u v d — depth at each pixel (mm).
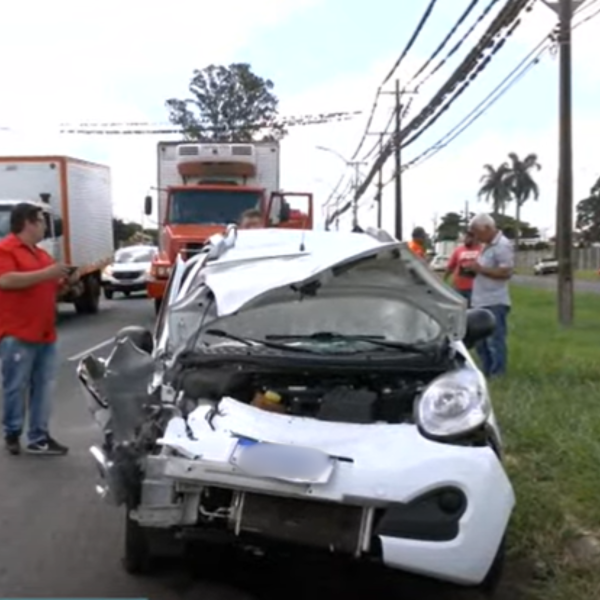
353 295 5543
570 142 20016
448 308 5477
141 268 27766
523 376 10719
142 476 4727
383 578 5273
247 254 5637
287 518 4562
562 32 19703
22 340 7930
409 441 4652
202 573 5320
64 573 5312
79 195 21812
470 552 4449
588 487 6113
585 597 4789
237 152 20000
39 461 7891
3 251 7805
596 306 28438
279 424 4824
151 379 4891
